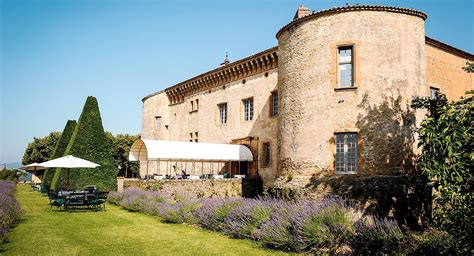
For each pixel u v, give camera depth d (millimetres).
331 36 18188
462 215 8203
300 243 10914
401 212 15953
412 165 17062
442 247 9484
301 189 17672
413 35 18203
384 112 17094
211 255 10555
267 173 27141
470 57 25531
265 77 28109
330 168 17422
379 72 17422
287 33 20391
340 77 18109
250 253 10766
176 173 36312
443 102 12328
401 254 9703
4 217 13070
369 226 10578
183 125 39219
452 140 7480
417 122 17719
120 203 21688
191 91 38188
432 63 22594
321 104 18047
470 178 7520
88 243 11859
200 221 15172
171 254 10641
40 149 63562
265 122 27750
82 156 26531
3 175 55281
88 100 28047
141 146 27734
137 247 11430
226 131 32125
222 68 32406
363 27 17734
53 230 13844
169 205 17953
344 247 10500
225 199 15977
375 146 16859
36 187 34594
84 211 19516
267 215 12875
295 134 18859
